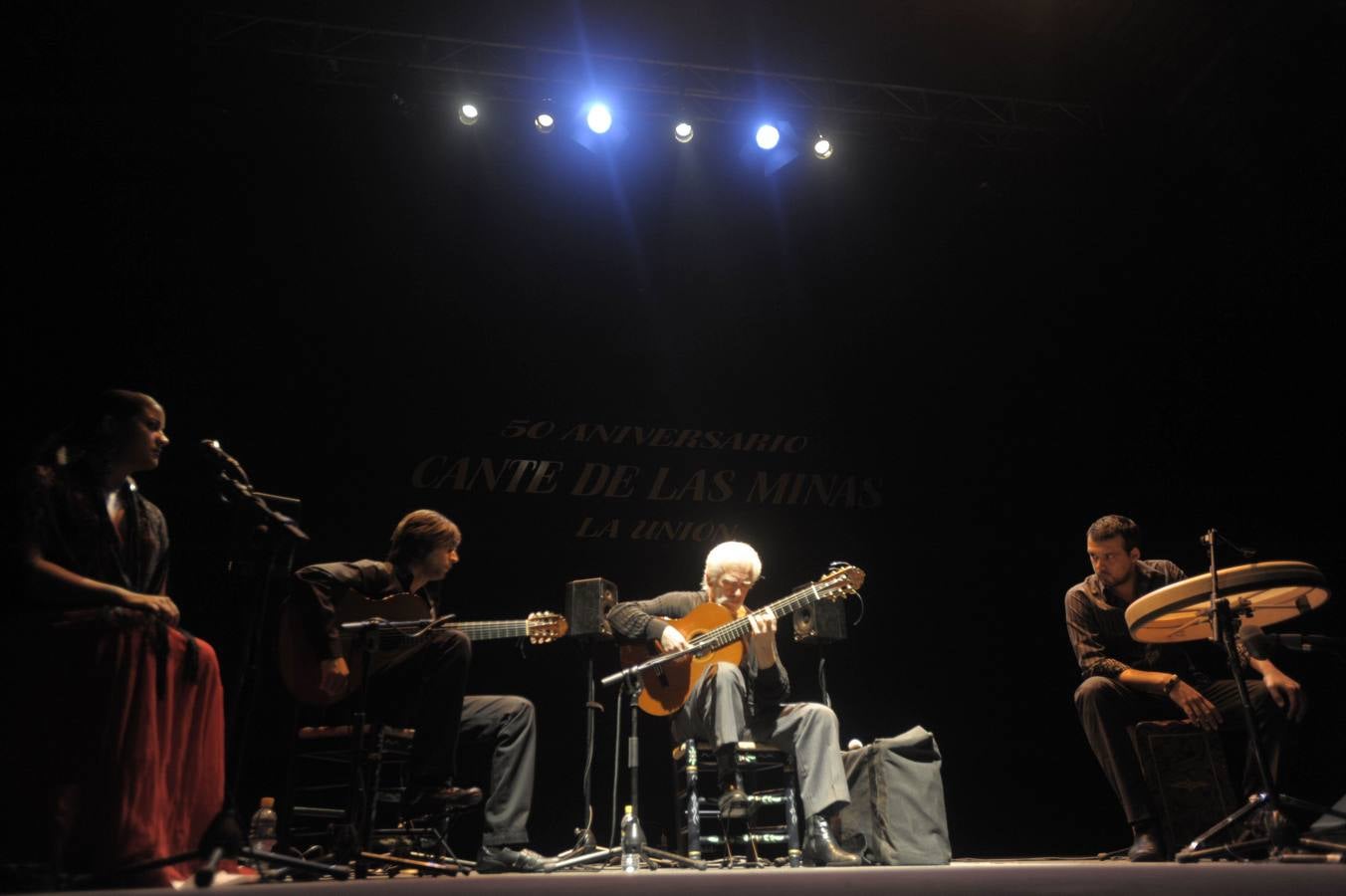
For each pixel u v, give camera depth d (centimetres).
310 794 490
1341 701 431
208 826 279
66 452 300
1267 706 379
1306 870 223
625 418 627
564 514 604
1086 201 684
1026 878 217
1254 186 648
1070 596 432
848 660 612
